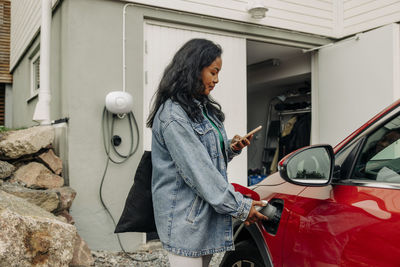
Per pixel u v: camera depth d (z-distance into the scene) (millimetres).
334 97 5801
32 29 6766
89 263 3621
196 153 1579
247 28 5254
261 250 2061
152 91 4605
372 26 5457
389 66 5055
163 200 1684
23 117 8242
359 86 5430
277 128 8234
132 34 4449
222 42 5148
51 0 4523
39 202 3424
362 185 1628
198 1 4797
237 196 1576
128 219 1792
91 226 4180
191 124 1658
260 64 7344
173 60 1738
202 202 1648
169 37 4742
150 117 1787
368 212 1493
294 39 5691
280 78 7152
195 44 1710
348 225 1547
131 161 4383
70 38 4160
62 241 2648
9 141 3611
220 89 5129
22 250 2406
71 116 4137
